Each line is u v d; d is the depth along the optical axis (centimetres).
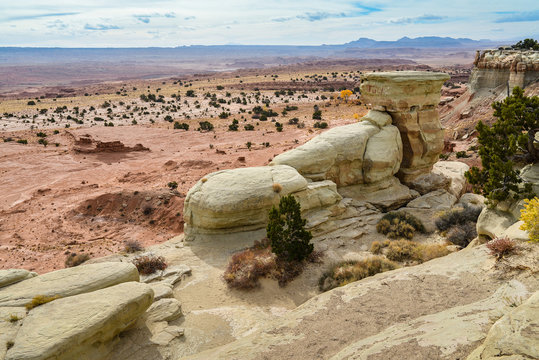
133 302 1352
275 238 2100
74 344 1161
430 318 1055
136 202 4244
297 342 1153
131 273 1622
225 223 2494
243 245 2448
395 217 2853
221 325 1584
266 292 1925
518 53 7300
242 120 11656
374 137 3177
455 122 7856
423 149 3350
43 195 4975
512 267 1271
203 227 2572
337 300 1417
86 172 6091
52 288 1451
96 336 1237
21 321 1243
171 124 11425
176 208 3956
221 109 14612
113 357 1305
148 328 1480
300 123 10500
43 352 1091
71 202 4606
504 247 1365
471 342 813
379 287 1441
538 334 667
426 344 859
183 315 1659
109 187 5231
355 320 1228
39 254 3247
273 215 2119
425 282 1392
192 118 12794
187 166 5988
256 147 7388
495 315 912
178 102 16888
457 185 3625
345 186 3116
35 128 11288
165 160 6700
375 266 2006
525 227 1397
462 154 5588
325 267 2170
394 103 3194
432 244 2441
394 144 3192
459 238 2398
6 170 6203
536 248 1314
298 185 2584
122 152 7431
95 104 16825
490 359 654
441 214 2878
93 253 3209
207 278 2084
